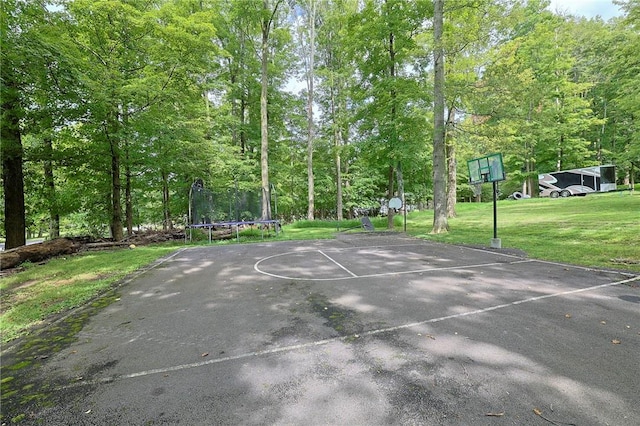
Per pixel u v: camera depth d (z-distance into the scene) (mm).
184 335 3250
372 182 25094
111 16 11391
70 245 10000
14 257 7742
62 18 10188
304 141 25375
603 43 19203
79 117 10609
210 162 15945
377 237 12258
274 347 2879
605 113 24875
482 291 4457
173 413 1961
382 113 13391
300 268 6605
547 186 24062
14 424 1926
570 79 25641
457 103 12625
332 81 20656
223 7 17609
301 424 1801
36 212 14266
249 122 21078
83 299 4676
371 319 3504
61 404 2123
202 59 13781
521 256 7141
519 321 3295
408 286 4859
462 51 12664
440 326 3232
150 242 12977
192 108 14258
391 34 13062
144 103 11852
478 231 11672
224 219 15227
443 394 2049
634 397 1970
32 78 8289
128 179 14617
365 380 2254
